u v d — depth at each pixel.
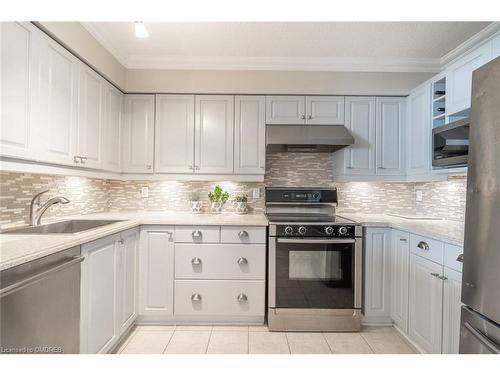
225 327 2.44
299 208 2.99
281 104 2.82
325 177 3.10
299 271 2.39
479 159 1.27
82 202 2.63
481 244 1.25
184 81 2.79
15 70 1.47
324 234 2.40
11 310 1.14
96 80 2.30
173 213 3.00
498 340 1.18
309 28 2.25
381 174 2.83
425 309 1.95
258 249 2.44
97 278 1.76
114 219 2.36
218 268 2.44
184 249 2.43
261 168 2.80
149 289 2.43
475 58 1.93
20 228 1.80
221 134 2.80
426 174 2.50
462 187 2.47
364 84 2.80
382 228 2.46
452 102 2.16
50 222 2.09
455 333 1.65
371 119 2.83
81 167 2.14
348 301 2.39
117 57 2.61
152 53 2.67
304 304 2.38
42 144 1.67
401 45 2.50
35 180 2.04
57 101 1.81
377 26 2.22
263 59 2.75
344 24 2.19
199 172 2.80
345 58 2.74
